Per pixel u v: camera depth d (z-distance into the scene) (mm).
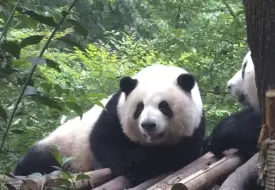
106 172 7414
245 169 5996
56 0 15953
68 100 5973
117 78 10836
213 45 10664
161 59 10914
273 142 4391
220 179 6465
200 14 11375
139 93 7355
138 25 16391
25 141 8680
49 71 10172
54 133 8648
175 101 7297
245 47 10648
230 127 7414
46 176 5887
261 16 4773
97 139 7809
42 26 9648
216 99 10445
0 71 5504
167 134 7441
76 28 5723
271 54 4773
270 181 4418
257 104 7527
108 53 11883
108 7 17281
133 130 7500
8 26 5699
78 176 5898
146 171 7414
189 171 6746
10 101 7148
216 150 7488
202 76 10469
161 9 11305
